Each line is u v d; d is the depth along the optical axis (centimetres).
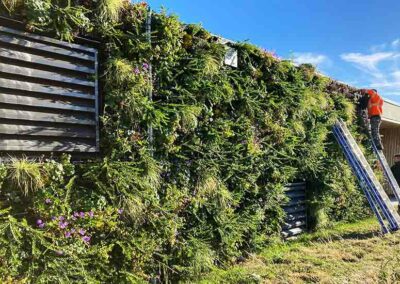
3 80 394
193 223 560
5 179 385
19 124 405
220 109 605
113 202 451
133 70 475
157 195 497
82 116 455
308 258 648
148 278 496
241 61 648
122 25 493
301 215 839
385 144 1673
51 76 428
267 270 588
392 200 1320
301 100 761
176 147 527
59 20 424
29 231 384
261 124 680
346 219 959
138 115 483
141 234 479
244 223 637
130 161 482
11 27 403
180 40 542
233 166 610
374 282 526
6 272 365
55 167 413
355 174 895
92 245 439
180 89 538
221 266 598
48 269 393
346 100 969
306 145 797
